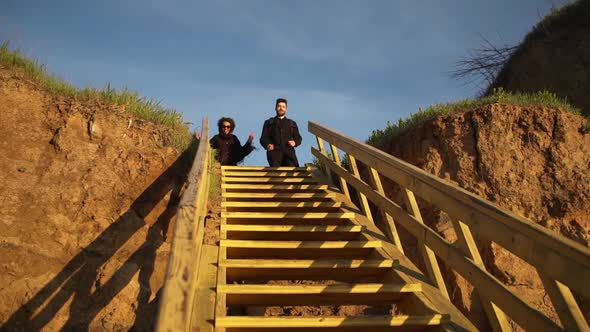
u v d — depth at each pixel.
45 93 6.67
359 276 4.29
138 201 6.13
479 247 5.70
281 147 8.48
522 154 6.27
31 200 5.55
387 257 4.28
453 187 3.49
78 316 4.88
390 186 6.77
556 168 6.13
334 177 7.66
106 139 6.51
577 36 11.02
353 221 5.33
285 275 4.16
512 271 5.49
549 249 2.44
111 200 5.96
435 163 6.48
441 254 3.76
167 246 5.89
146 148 6.69
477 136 6.43
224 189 6.48
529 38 11.96
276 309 5.97
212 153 8.23
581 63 10.61
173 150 6.86
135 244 5.69
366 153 5.53
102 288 5.13
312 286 3.56
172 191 6.45
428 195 3.93
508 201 6.02
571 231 5.80
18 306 4.70
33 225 5.33
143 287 5.34
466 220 3.32
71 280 5.08
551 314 5.33
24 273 4.92
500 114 6.48
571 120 6.45
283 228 4.77
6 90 6.40
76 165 6.08
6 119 6.18
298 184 7.11
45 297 4.85
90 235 5.53
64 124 6.40
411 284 3.69
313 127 8.21
